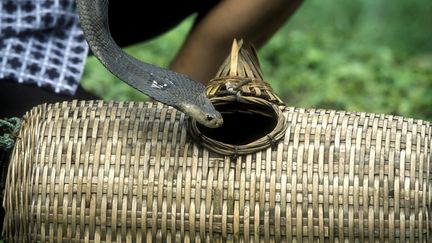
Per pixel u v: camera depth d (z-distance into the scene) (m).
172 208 6.84
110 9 9.16
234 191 6.82
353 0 22.06
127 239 6.88
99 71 13.69
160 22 9.41
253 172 6.83
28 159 7.04
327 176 6.82
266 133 7.31
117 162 6.92
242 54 7.38
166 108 7.12
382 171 6.84
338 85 15.15
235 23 9.09
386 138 6.93
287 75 15.79
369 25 21.58
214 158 6.87
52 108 7.17
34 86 8.45
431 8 21.97
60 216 6.93
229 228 6.80
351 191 6.81
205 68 9.19
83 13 6.98
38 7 8.46
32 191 6.97
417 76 15.83
